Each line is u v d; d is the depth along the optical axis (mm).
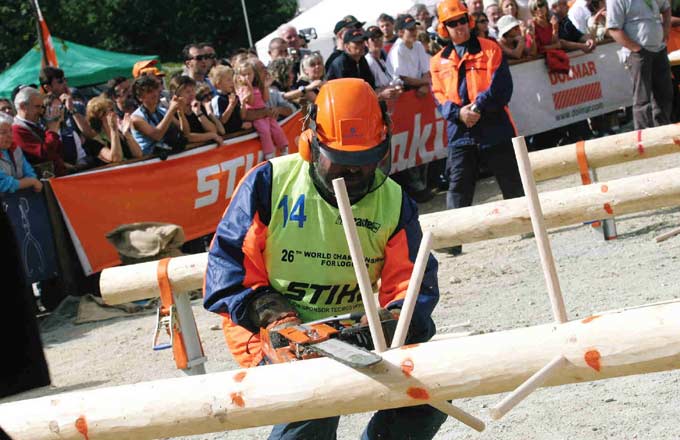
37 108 8070
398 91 9531
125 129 8617
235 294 2830
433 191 11133
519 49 11414
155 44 40531
